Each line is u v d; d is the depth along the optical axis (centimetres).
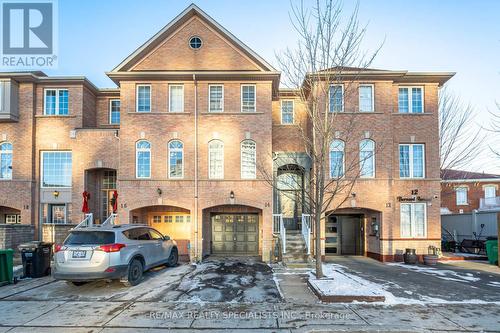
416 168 1819
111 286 1087
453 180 2967
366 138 1748
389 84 1781
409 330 695
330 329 698
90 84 1934
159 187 1695
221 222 1889
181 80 1748
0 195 1833
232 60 1758
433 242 1747
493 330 701
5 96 1808
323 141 1109
